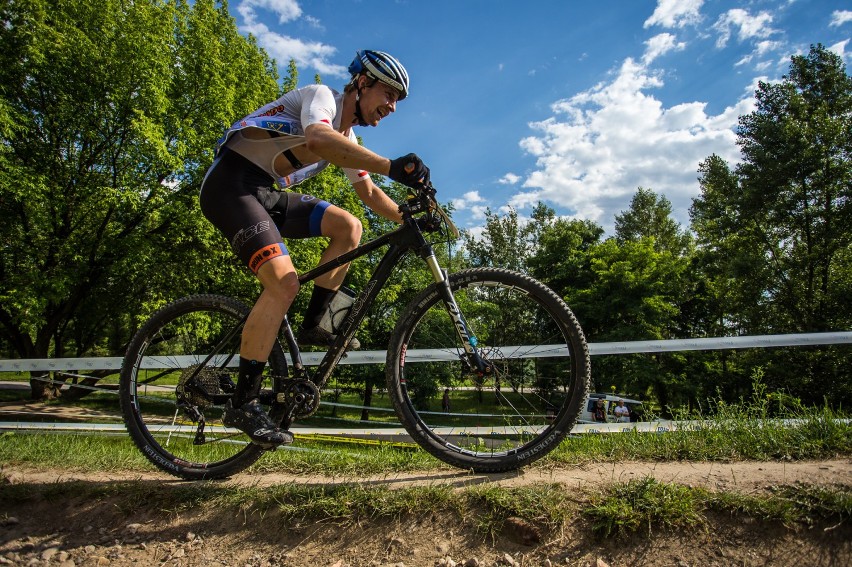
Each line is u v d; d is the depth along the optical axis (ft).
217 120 46.37
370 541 6.49
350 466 8.61
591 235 117.50
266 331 7.07
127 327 51.88
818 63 72.33
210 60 45.55
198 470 8.35
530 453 7.51
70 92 42.42
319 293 7.98
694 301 91.20
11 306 42.63
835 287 67.00
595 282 79.77
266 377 7.80
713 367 68.49
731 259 74.43
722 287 80.38
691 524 5.99
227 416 7.22
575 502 6.45
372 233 60.23
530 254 114.83
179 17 48.44
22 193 37.81
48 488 7.95
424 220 7.52
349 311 7.74
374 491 6.98
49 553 6.87
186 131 43.55
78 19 43.04
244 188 7.33
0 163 37.99
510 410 8.34
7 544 7.06
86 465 9.34
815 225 70.23
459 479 7.51
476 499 6.65
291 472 8.70
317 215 8.16
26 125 40.55
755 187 71.46
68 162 44.70
